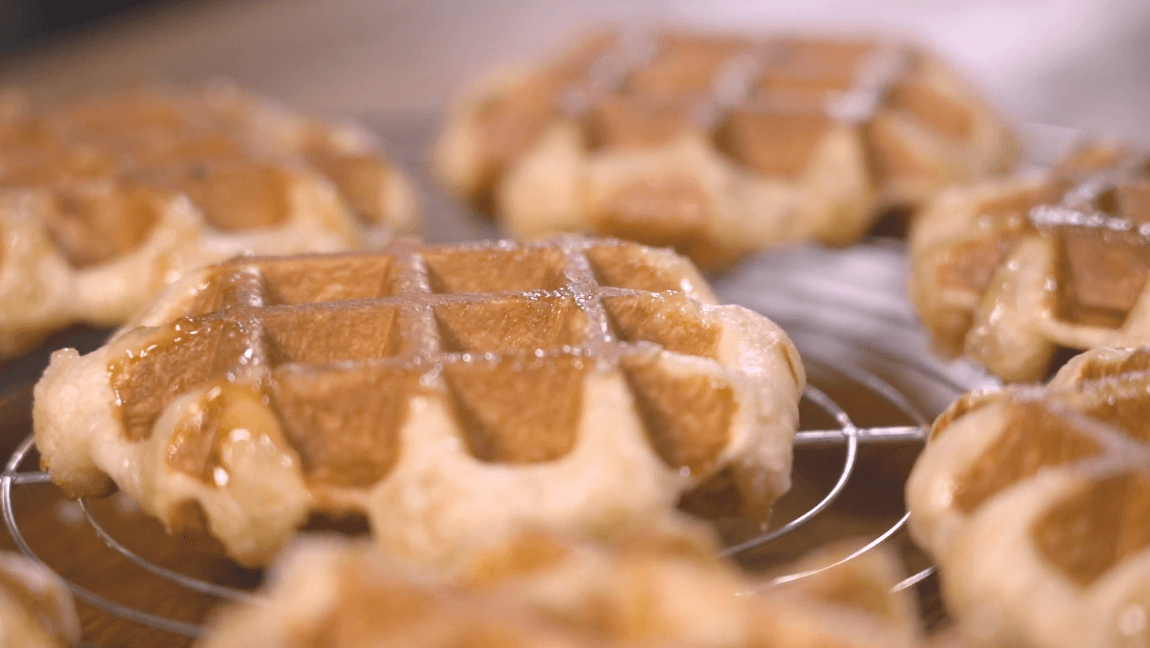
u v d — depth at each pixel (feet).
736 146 1.49
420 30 2.40
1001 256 1.25
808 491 1.21
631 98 1.53
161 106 1.56
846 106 1.50
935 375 1.31
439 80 2.10
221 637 0.95
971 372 1.30
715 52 1.64
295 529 1.06
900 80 1.55
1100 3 2.47
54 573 1.15
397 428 1.05
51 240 1.32
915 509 1.05
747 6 2.54
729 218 1.45
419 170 1.70
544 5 2.56
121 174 1.38
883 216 1.53
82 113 1.55
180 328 1.10
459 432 1.05
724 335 1.11
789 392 1.10
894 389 1.30
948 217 1.32
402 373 1.06
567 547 0.96
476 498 1.02
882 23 2.40
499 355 1.07
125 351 1.10
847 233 1.48
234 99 1.60
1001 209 1.31
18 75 2.08
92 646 1.10
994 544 0.99
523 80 1.63
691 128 1.46
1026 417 1.05
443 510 1.03
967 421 1.06
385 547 1.03
